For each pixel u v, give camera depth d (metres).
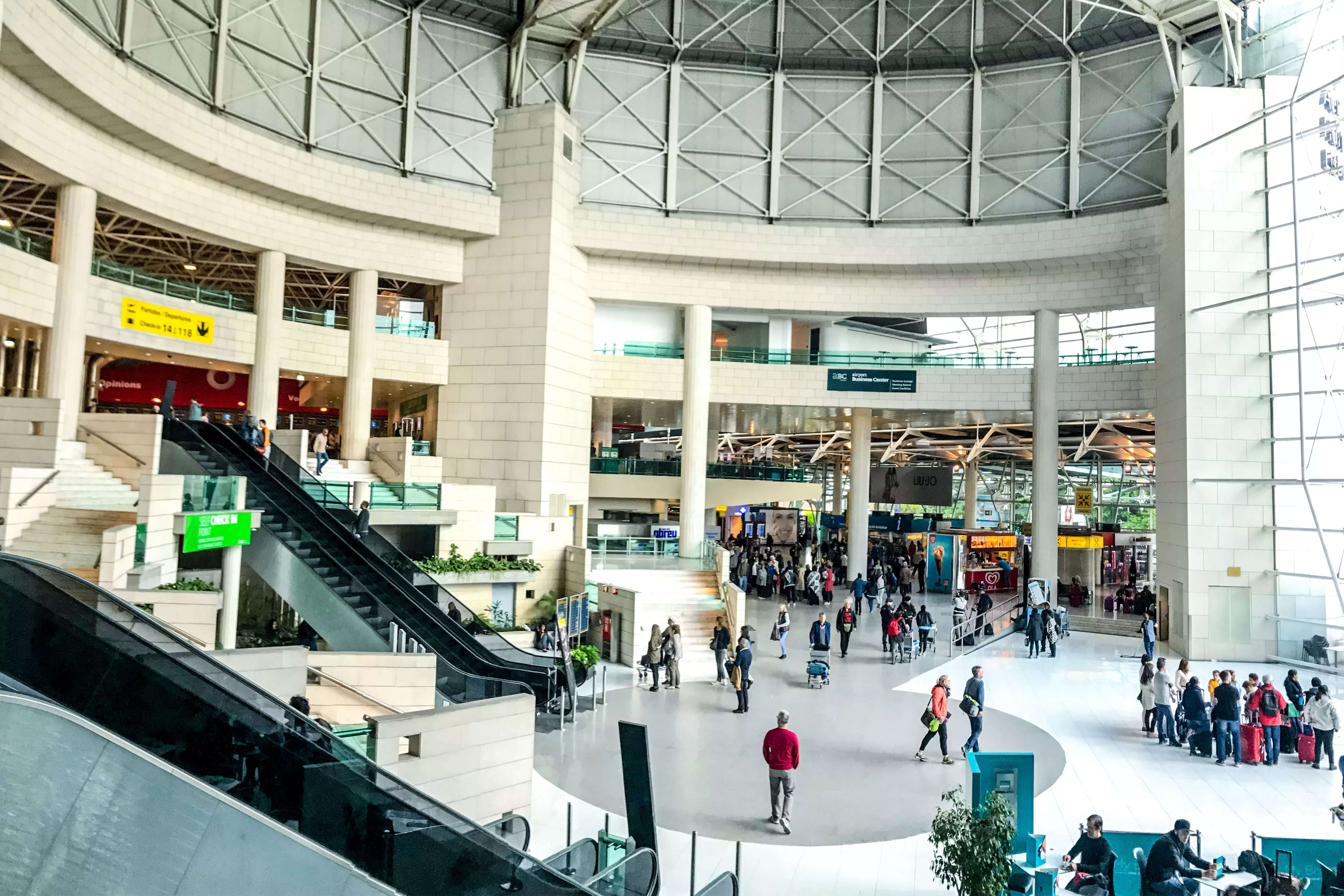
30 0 17.73
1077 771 13.50
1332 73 23.44
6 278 19.41
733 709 16.81
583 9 28.03
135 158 22.67
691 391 31.12
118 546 12.85
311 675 12.59
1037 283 30.41
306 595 15.70
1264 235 24.50
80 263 21.16
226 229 25.08
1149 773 13.46
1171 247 26.05
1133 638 26.73
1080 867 8.86
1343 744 15.11
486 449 28.44
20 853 3.60
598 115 30.34
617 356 31.28
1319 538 22.28
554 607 24.39
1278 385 23.98
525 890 6.58
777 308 31.55
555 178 28.17
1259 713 14.12
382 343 28.06
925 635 22.89
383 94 27.52
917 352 44.44
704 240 30.33
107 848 3.90
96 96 20.11
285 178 25.33
